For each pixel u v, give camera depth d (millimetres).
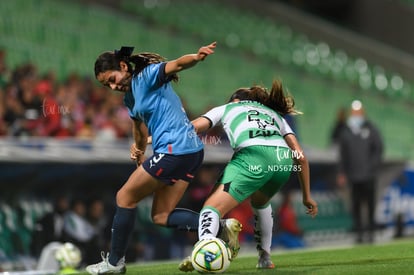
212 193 21688
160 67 20625
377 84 92812
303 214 58344
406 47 99750
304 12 107812
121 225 21547
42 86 44188
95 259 43000
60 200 42094
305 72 90750
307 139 71188
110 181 46250
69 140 42906
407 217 64125
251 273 22250
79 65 65062
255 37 94000
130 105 21562
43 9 72000
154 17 88438
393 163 63281
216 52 83938
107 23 78188
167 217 21891
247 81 80688
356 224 52719
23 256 41438
